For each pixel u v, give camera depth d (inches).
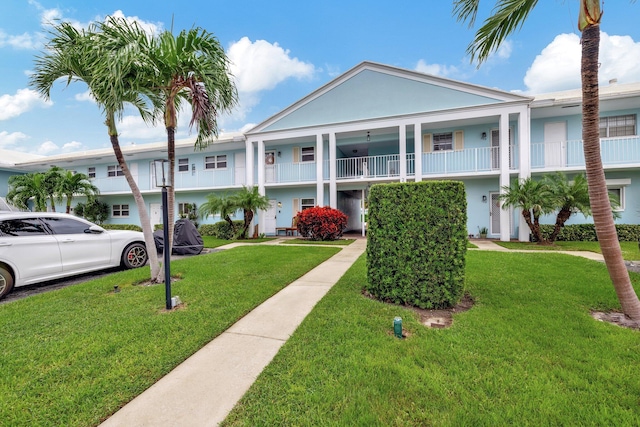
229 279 215.5
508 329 122.6
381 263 167.3
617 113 449.1
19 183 594.9
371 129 524.7
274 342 119.1
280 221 652.7
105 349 112.7
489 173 470.3
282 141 620.7
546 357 100.7
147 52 170.2
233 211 538.6
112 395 86.2
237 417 76.0
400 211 162.4
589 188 142.3
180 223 366.9
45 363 103.5
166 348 113.7
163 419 76.3
